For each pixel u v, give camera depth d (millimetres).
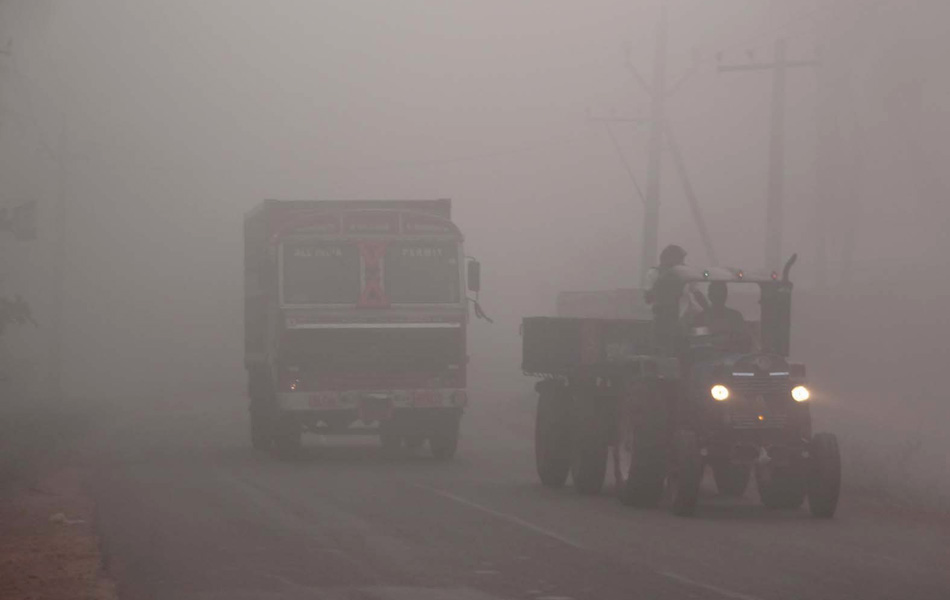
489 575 24828
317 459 52906
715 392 32750
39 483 42906
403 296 51219
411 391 50969
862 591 23000
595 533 30391
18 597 23031
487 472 47000
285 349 50281
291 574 25109
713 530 30891
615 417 37375
